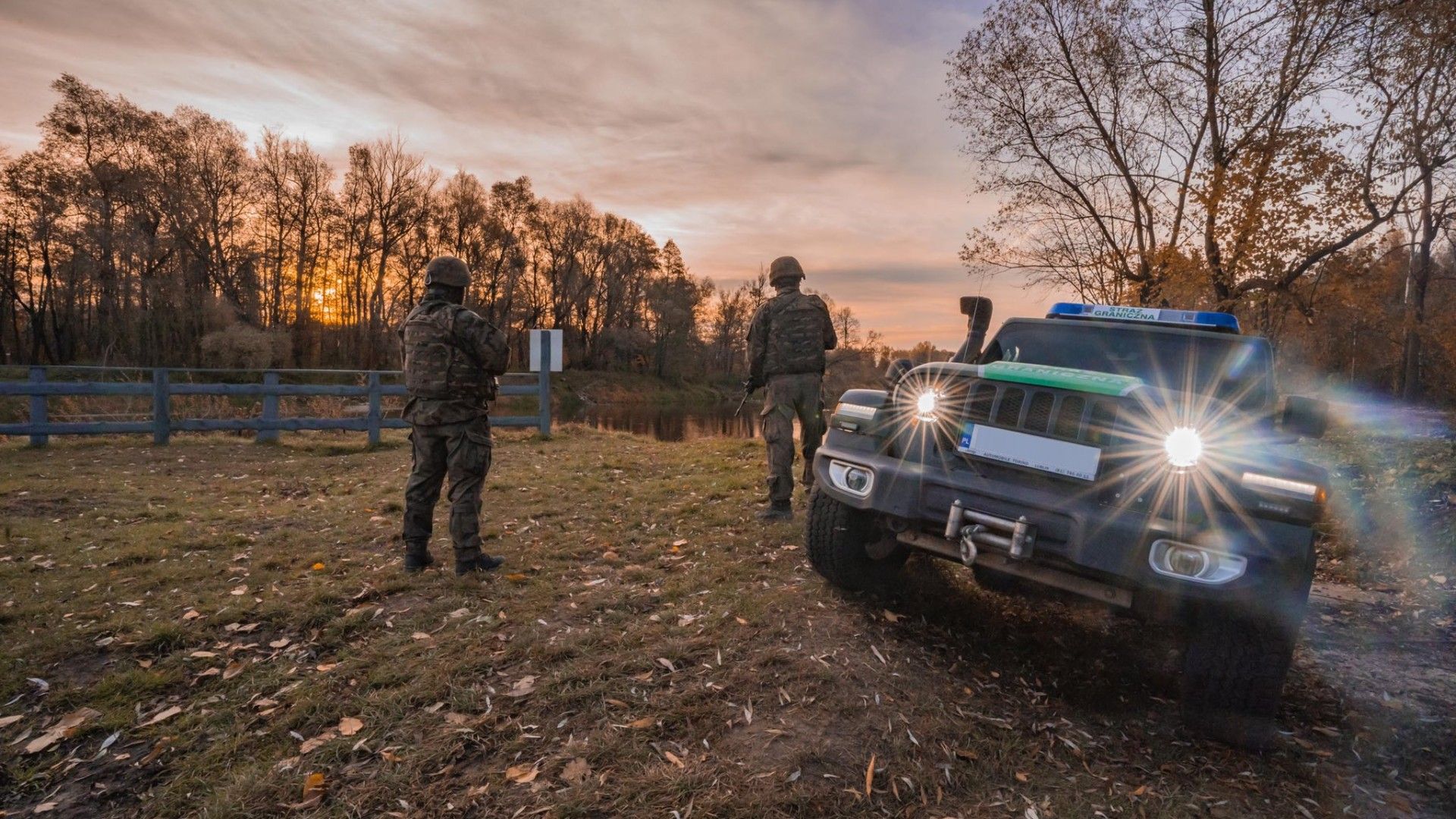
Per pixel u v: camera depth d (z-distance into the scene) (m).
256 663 3.04
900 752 2.50
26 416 15.60
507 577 4.10
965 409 3.30
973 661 3.29
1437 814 2.44
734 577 4.20
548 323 69.88
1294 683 3.43
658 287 77.44
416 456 4.16
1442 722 3.07
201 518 5.52
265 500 6.36
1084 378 3.08
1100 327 4.20
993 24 12.27
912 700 2.86
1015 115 12.62
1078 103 12.23
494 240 57.25
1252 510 2.60
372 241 52.19
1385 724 3.04
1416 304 11.38
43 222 37.88
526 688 2.81
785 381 5.46
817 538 3.82
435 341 4.04
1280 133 9.47
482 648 3.16
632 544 4.93
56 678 2.89
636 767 2.34
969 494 3.08
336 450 9.88
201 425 9.98
